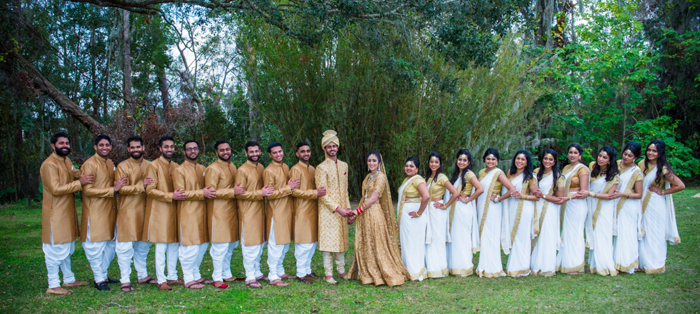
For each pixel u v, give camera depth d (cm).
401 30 730
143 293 425
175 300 402
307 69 893
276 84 900
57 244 414
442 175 478
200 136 1251
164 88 1912
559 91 1068
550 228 475
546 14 1270
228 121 1416
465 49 655
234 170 461
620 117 1246
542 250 476
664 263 479
